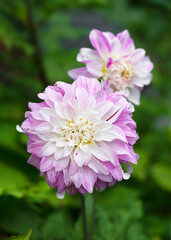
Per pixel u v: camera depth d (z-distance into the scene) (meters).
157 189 0.78
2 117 0.74
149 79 0.60
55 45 0.86
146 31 0.99
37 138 0.48
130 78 0.60
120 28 1.08
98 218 0.65
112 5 0.99
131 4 1.02
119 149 0.48
